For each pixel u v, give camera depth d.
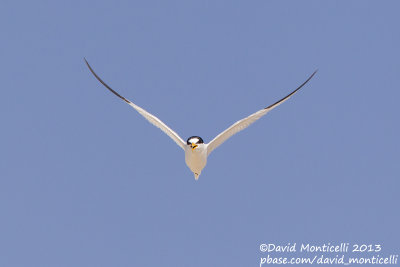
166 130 23.44
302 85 23.09
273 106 23.05
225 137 23.53
